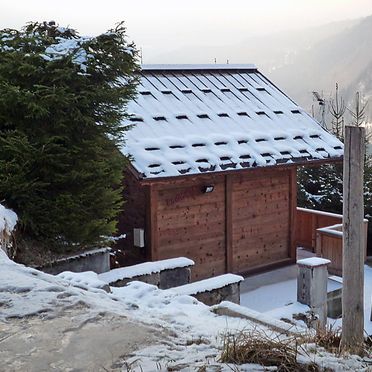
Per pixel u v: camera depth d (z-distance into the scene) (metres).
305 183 17.48
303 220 14.44
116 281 7.64
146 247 10.67
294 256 12.86
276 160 11.48
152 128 11.12
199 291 7.59
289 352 3.62
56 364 3.59
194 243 11.24
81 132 7.99
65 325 4.28
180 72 13.97
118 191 8.48
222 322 5.41
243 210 11.97
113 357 3.71
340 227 12.28
